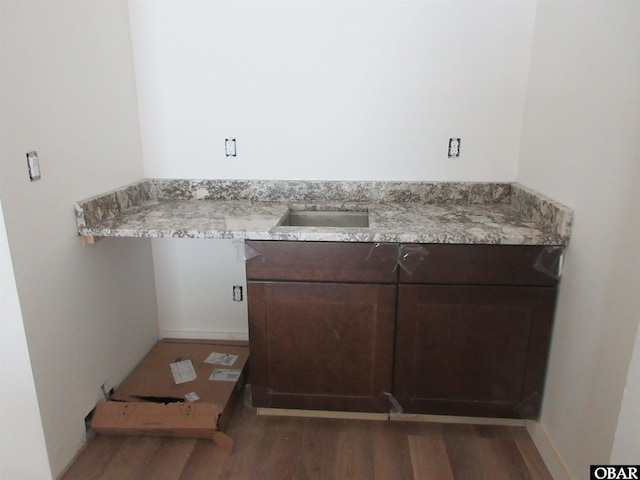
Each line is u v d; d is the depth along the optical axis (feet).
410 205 7.20
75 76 5.57
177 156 7.50
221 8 6.84
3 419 5.08
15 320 4.71
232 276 7.96
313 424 6.42
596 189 4.68
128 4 6.89
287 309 5.89
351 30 6.79
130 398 6.48
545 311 5.62
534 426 6.06
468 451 5.90
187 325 8.29
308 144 7.30
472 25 6.64
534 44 6.46
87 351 5.96
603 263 4.51
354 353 5.99
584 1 4.98
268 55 6.98
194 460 5.72
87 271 5.94
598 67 4.66
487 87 6.84
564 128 5.45
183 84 7.18
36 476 5.26
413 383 6.04
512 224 5.97
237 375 7.04
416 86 6.93
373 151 7.25
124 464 5.64
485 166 7.17
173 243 7.87
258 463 5.68
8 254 4.52
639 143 3.94
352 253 5.62
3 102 4.39
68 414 5.55
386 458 5.77
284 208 7.00
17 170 4.60
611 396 4.31
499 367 5.87
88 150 5.90
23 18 4.64
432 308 5.74
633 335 3.99
